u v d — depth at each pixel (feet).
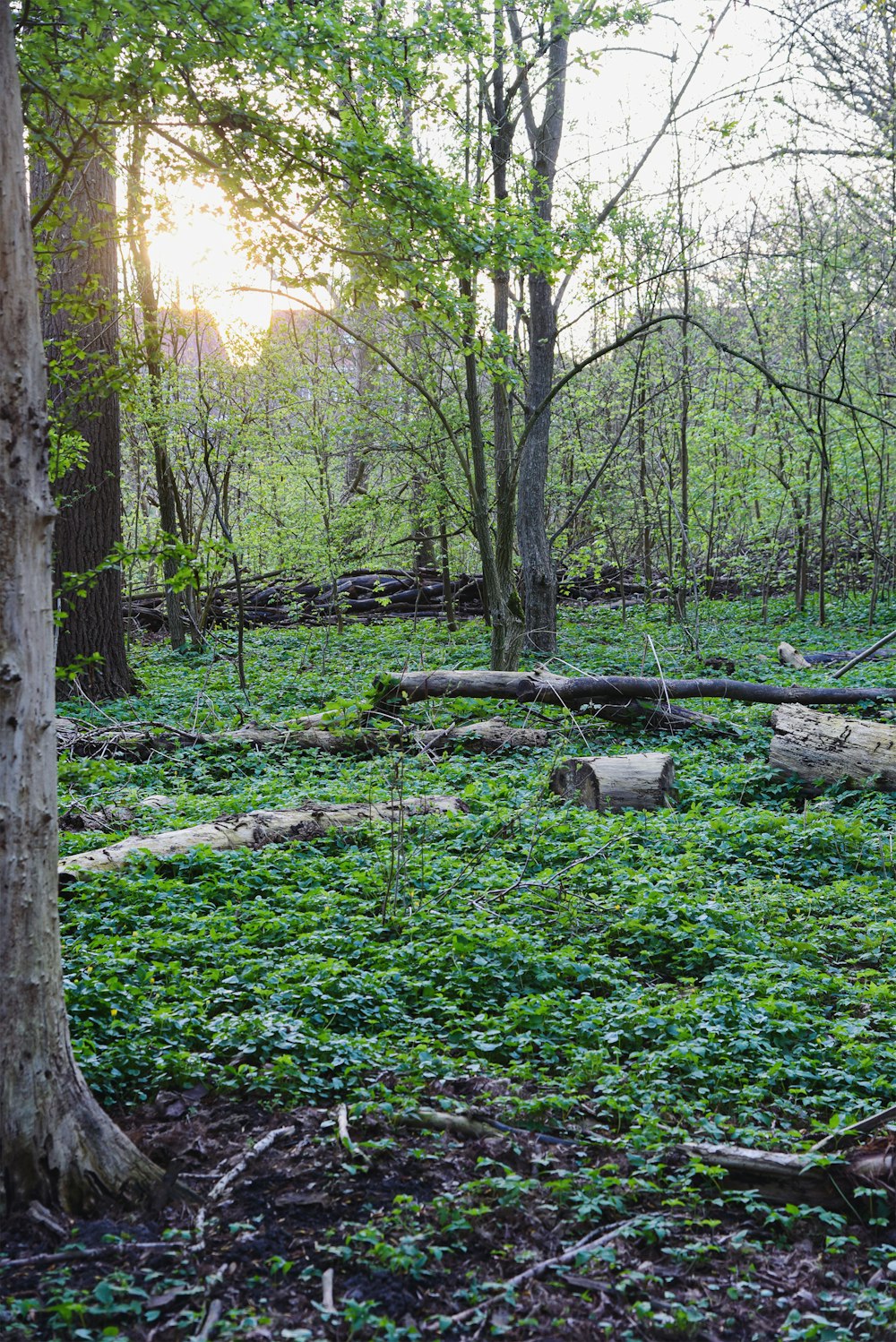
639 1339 10.90
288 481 72.02
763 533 82.89
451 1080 15.87
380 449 67.10
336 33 19.29
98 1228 11.98
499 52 46.57
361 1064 15.99
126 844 26.99
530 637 65.26
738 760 40.42
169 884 24.70
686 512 73.15
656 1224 12.51
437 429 66.08
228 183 21.24
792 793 36.55
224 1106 15.08
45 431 12.58
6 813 12.10
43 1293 10.98
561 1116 15.28
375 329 65.87
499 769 38.63
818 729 36.88
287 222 22.43
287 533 74.18
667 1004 19.04
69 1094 12.58
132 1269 11.46
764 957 22.26
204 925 22.11
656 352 72.59
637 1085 15.96
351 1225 12.32
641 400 76.18
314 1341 10.44
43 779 12.44
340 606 76.23
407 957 20.88
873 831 31.32
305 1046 16.44
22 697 12.22
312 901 23.97
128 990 17.99
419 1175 13.57
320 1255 11.90
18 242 12.32
